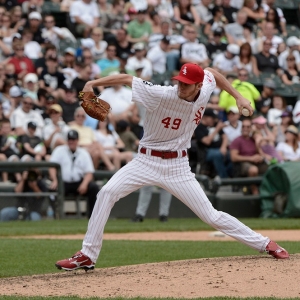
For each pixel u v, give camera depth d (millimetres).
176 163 23109
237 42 71562
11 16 64375
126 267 24359
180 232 41375
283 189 49406
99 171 51156
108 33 68750
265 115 60562
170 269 23094
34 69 59594
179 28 71812
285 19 82188
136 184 23094
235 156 52438
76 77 57750
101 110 22828
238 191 52938
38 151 51188
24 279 22766
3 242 34688
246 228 24172
